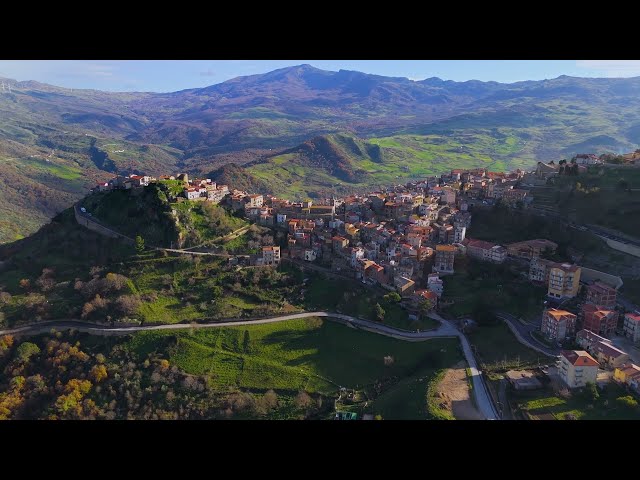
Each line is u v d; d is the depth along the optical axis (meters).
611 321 179.75
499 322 196.12
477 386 160.62
